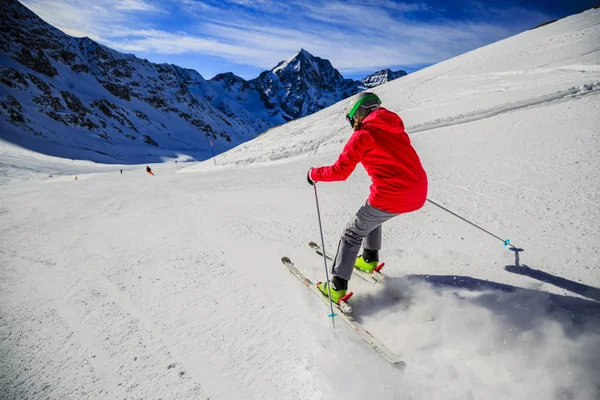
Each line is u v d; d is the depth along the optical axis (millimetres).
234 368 1866
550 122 6781
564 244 2723
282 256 3312
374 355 1844
